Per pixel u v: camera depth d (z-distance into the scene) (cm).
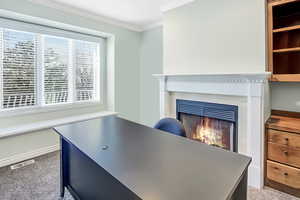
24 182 214
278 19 230
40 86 316
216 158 115
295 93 222
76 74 367
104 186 133
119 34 382
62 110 347
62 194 189
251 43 211
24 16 265
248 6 211
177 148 132
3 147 253
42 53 316
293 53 219
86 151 125
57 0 276
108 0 273
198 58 263
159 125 199
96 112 392
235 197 104
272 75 206
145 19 356
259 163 202
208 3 247
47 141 299
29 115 304
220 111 246
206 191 80
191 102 280
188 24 273
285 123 200
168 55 305
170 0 275
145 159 113
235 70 225
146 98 414
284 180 191
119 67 390
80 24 321
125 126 192
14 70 286
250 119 207
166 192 80
